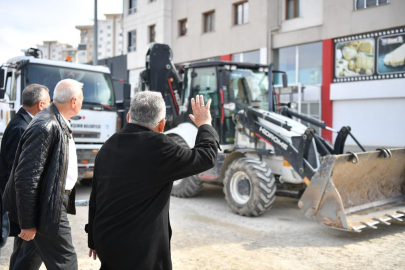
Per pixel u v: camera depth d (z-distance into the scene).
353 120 15.67
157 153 2.12
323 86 16.44
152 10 24.59
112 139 2.27
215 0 20.88
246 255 4.42
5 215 2.46
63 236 2.78
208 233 5.28
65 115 2.90
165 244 2.19
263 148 6.77
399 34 14.09
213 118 7.22
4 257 4.30
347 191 5.41
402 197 6.11
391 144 14.60
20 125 3.29
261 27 18.44
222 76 6.83
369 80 14.99
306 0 17.17
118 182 2.14
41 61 7.45
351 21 15.34
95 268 3.99
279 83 18.27
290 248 4.68
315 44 16.98
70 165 2.94
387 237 5.13
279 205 7.14
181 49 23.30
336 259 4.30
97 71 8.05
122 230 2.10
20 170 2.50
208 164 2.26
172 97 8.56
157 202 2.17
